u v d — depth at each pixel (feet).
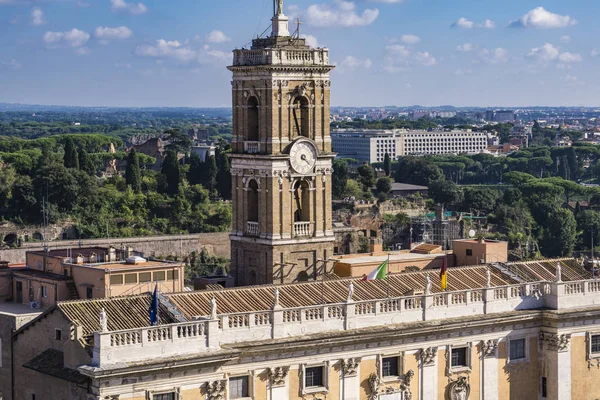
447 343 448.65
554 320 467.52
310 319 417.49
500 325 459.73
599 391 484.33
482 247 533.96
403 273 476.13
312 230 501.15
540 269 502.38
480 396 458.09
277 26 499.51
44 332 400.06
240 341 401.29
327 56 500.74
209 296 423.23
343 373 424.46
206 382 389.39
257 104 494.59
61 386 386.32
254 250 497.87
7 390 419.33
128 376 371.15
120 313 396.98
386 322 434.71
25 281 474.08
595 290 483.10
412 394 440.45
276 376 409.49
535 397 474.49
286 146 490.90
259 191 493.36
